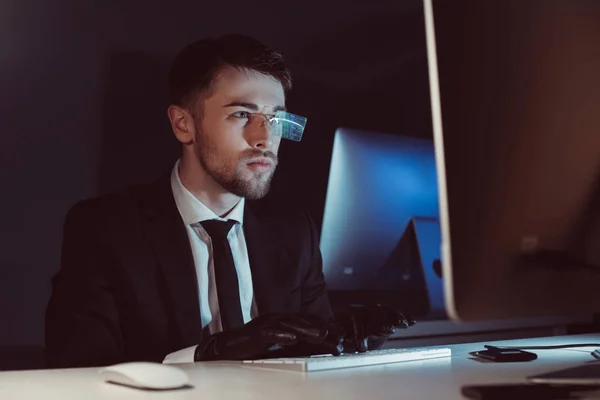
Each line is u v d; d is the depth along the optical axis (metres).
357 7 2.98
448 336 2.43
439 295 2.34
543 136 0.81
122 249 1.87
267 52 2.24
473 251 0.75
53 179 2.33
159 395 0.80
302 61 2.83
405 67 3.11
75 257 1.89
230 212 2.14
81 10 2.40
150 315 1.86
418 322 2.31
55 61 2.35
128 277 1.86
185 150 2.21
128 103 2.48
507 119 0.79
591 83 0.86
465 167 0.76
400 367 1.08
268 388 0.85
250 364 1.14
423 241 2.28
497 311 0.76
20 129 2.28
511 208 0.78
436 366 1.09
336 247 2.13
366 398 0.76
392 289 2.27
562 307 0.81
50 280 2.32
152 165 2.52
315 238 2.21
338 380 0.92
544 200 0.81
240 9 2.73
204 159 2.16
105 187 2.43
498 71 0.79
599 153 0.86
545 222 0.81
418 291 2.34
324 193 2.83
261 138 2.18
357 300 2.52
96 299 1.84
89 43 2.41
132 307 1.86
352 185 2.11
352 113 2.94
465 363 1.14
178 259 1.92
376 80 3.02
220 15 2.69
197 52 2.20
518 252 0.78
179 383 0.85
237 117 2.17
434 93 0.76
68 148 2.36
